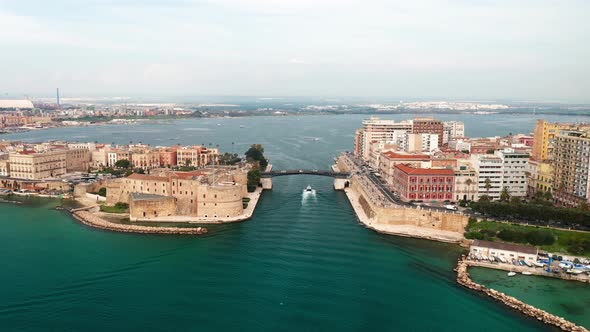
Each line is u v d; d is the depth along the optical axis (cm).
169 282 17338
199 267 18775
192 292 16575
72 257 19838
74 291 16575
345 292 16638
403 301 15975
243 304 15738
